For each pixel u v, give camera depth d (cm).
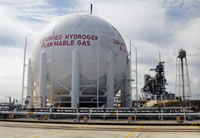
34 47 3216
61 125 1947
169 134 1373
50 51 2992
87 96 2923
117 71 3147
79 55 2916
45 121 2227
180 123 2059
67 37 2958
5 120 2377
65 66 2931
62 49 2941
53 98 3180
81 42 2938
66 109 2702
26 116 2823
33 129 1611
